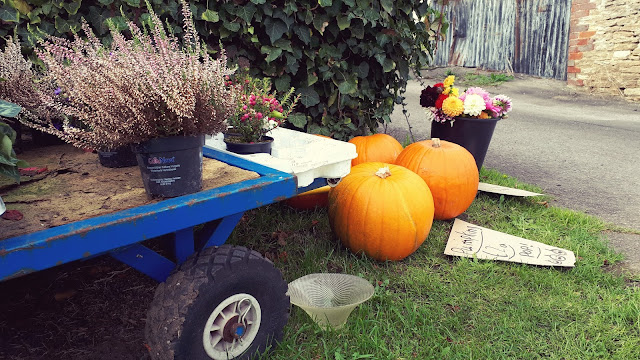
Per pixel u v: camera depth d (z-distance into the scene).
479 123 4.02
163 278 1.93
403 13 4.21
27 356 2.05
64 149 2.68
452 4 12.97
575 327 2.33
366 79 4.27
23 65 2.44
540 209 3.77
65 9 3.17
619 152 5.60
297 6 3.63
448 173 3.37
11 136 1.52
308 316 2.34
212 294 1.75
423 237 2.97
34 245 1.33
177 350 1.69
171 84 1.63
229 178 1.96
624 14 8.72
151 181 1.72
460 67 13.09
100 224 1.46
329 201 3.12
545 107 8.48
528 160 5.29
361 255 3.00
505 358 2.12
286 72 3.79
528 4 11.13
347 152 2.49
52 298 2.48
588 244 3.17
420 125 7.03
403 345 2.20
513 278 2.78
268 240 3.18
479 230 3.34
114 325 2.29
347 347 2.18
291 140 2.91
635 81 8.80
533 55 11.27
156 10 3.28
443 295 2.61
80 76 1.77
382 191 2.88
